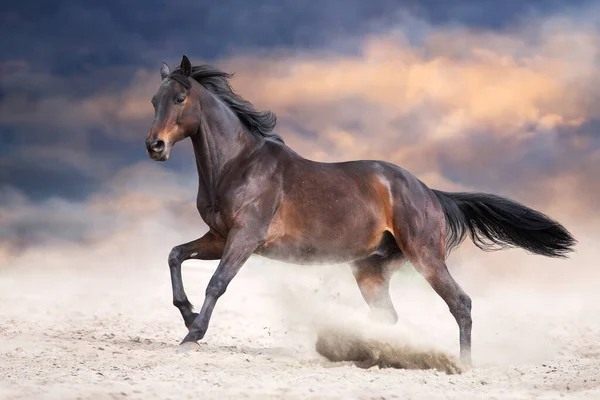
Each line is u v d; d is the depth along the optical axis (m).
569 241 13.19
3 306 17.80
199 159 12.27
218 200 12.18
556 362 11.94
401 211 12.27
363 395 8.95
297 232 12.14
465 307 12.13
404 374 10.66
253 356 11.50
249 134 12.41
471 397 9.12
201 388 9.09
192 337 11.63
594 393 9.35
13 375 9.54
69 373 9.73
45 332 13.43
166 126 11.85
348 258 12.34
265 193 12.05
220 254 12.61
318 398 8.79
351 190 12.22
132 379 9.49
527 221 13.06
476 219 13.15
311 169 12.34
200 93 12.13
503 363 12.14
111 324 15.43
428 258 12.25
